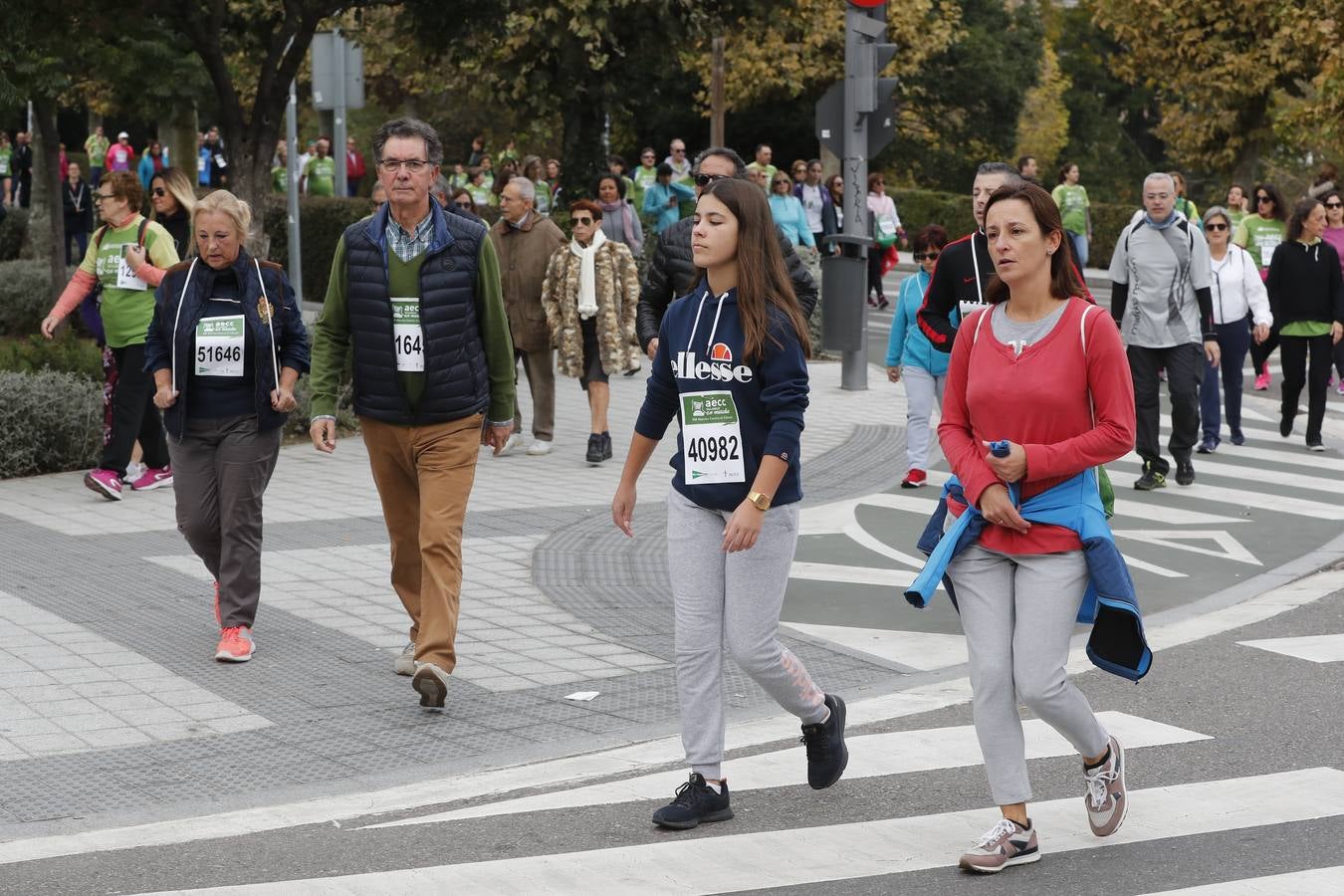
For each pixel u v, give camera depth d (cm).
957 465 618
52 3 1838
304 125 5934
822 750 690
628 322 1572
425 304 809
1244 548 1252
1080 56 7562
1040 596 607
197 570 1106
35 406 1470
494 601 1056
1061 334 607
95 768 736
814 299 1071
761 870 612
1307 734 790
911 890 593
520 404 1975
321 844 643
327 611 1016
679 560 659
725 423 643
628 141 5366
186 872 611
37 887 596
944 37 5172
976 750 765
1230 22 3947
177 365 895
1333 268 1709
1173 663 928
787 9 3041
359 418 835
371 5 2020
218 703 834
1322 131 3325
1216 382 1694
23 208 3978
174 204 1389
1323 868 612
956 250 1163
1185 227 1450
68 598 1027
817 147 5419
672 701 853
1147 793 701
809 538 1266
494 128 5903
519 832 655
